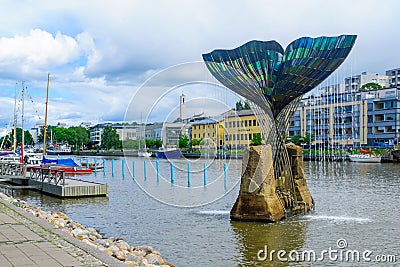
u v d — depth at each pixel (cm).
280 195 2114
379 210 2358
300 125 9644
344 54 2030
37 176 3356
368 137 8688
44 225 1210
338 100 9106
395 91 8706
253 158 1975
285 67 2022
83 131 15275
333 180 4231
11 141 10456
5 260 863
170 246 1628
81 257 886
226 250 1561
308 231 1828
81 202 2750
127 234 1839
